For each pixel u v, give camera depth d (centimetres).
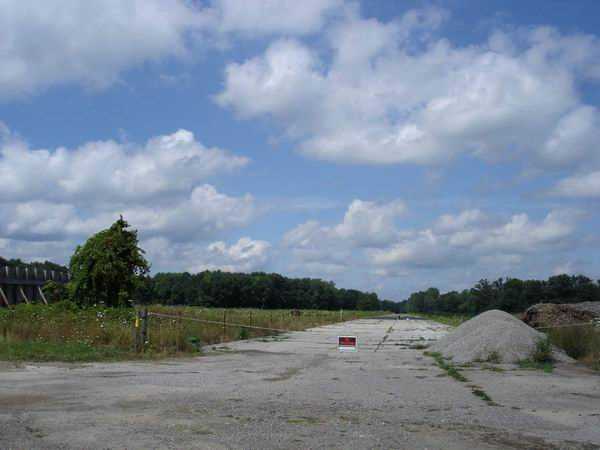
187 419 892
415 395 1187
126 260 3253
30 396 1076
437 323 5972
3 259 4256
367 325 5303
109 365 1633
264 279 15588
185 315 3506
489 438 813
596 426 902
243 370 1603
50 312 2641
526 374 1554
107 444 736
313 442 765
